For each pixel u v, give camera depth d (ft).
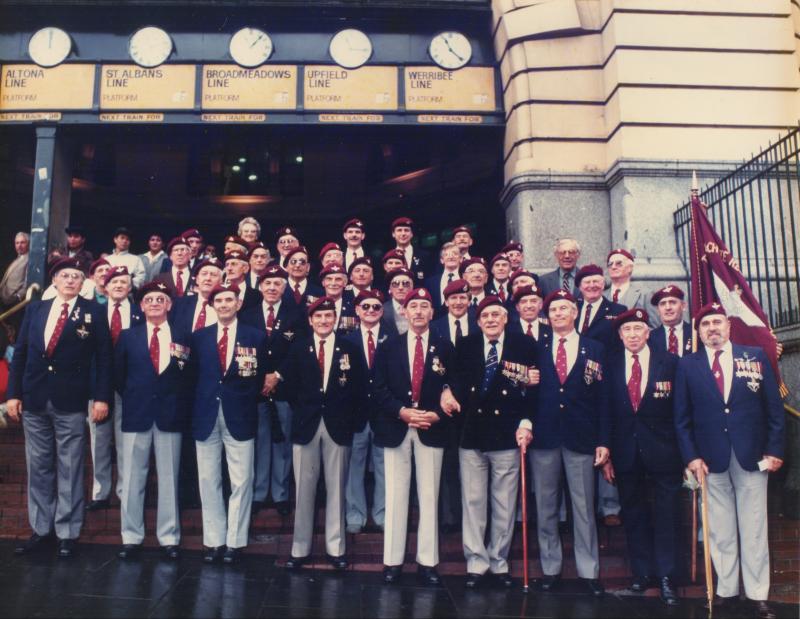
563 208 27.89
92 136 31.40
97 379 17.17
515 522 17.85
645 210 26.27
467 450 16.15
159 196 54.49
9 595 14.07
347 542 17.75
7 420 22.33
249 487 16.94
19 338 17.52
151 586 14.84
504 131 30.66
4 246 42.65
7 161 41.63
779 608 15.15
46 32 29.94
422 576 16.11
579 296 21.95
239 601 14.17
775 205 25.63
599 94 28.40
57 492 17.21
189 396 17.34
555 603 14.90
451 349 16.94
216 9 29.84
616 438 16.20
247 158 55.93
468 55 30.48
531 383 16.16
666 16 27.32
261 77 29.89
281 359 18.92
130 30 30.19
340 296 21.11
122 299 20.24
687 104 26.91
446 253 22.66
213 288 17.84
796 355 19.66
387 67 30.19
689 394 15.79
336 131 30.68
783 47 27.40
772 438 15.16
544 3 28.35
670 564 15.46
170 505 16.90
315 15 30.09
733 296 19.21
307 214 54.39
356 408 16.98
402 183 49.62
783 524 18.08
